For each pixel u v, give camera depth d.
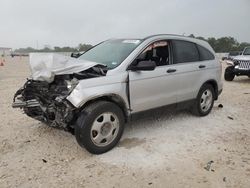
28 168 4.18
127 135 5.47
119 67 4.86
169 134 5.55
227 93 10.12
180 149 4.86
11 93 9.87
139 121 6.28
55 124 4.59
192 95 6.25
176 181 3.86
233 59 14.40
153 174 4.03
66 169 4.16
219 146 5.00
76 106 4.27
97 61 5.27
